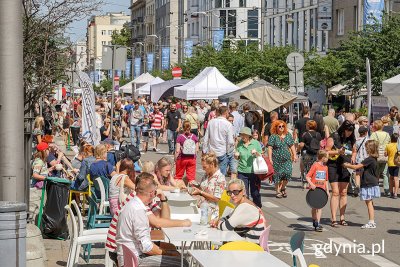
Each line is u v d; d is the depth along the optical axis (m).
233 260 9.06
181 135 24.58
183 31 139.12
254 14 115.88
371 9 51.50
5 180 12.36
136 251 11.34
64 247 16.47
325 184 19.16
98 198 18.48
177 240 11.32
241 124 31.70
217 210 15.18
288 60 36.81
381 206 23.80
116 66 28.38
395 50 48.16
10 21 12.13
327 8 72.00
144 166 16.53
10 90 12.23
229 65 70.12
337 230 19.52
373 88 48.91
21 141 12.39
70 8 19.27
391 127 27.36
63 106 65.00
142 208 11.41
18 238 9.62
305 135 27.27
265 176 20.78
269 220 20.95
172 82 54.28
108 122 34.12
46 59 18.84
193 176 24.59
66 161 21.72
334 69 56.22
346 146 26.08
